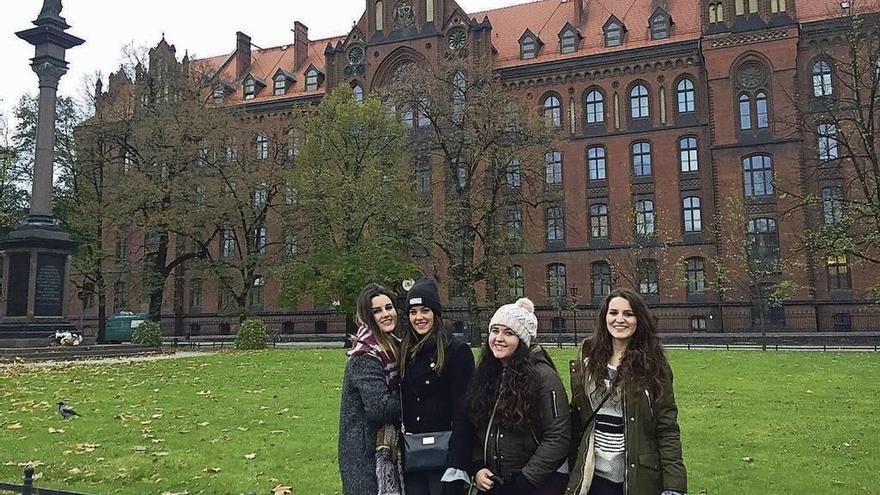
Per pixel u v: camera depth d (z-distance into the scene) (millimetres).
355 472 5137
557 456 4902
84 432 12039
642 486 4805
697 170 48625
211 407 14594
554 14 57781
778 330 43750
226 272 42250
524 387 4969
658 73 50281
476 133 36750
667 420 4898
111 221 38562
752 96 46812
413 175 39688
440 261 47594
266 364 23422
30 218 28328
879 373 20297
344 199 35219
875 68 29125
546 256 51312
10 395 15977
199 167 39625
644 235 46812
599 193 50938
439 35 53094
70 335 27578
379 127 37406
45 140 28766
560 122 52406
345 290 34750
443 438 5207
